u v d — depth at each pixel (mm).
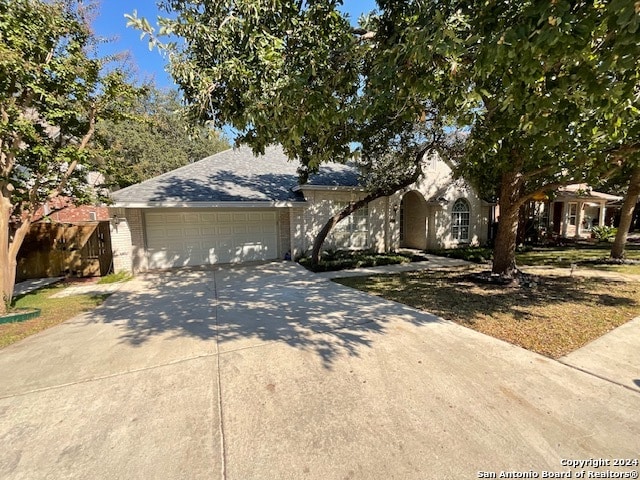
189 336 4770
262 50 3533
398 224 15234
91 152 6598
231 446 2475
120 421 2801
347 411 2871
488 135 5133
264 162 14844
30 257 9797
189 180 11867
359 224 14414
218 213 12070
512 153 6816
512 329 4734
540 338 4383
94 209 13414
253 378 3479
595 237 19094
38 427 2742
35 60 5824
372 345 4266
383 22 3646
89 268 10195
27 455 2422
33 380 3543
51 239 10008
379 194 11164
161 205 9773
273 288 7949
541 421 2668
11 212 6551
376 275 9383
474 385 3236
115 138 20031
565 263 10648
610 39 2572
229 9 3658
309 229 13008
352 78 3953
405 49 2979
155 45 3664
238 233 12453
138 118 7363
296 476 2186
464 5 2941
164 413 2900
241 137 4895
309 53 3672
